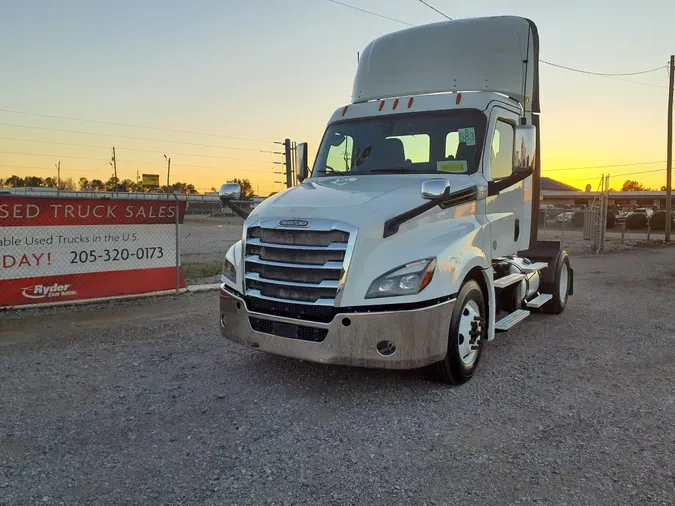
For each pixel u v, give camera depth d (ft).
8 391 15.84
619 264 54.08
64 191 120.26
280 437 12.90
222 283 17.06
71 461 11.67
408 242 14.92
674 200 242.99
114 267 29.58
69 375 17.29
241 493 10.44
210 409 14.57
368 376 17.20
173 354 19.61
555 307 27.22
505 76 21.95
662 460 11.76
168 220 31.35
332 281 14.28
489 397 15.56
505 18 22.49
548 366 18.62
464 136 18.61
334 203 15.44
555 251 27.30
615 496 10.32
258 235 15.76
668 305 30.66
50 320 25.05
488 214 18.83
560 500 10.20
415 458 11.88
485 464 11.61
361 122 20.40
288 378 17.02
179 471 11.28
